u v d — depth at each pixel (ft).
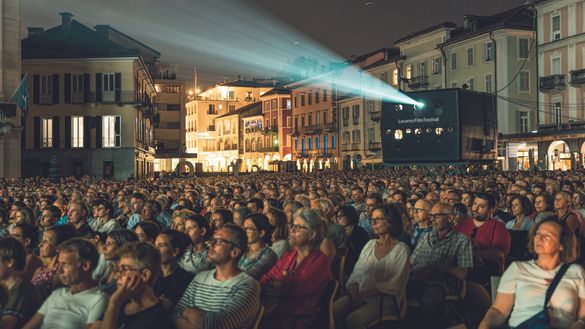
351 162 254.68
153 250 16.47
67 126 172.24
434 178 74.02
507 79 182.91
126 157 171.83
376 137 247.91
